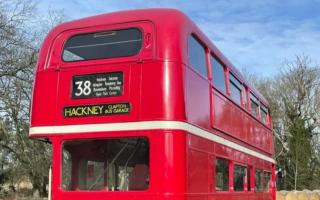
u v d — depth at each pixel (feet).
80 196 22.18
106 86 22.36
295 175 142.92
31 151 80.12
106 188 22.17
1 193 99.25
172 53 21.80
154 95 21.45
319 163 147.95
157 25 22.45
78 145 22.88
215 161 26.13
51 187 22.74
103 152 22.45
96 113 22.25
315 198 96.37
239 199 31.86
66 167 22.82
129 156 21.85
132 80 21.93
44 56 24.09
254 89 40.73
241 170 33.30
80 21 24.41
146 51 22.11
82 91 22.74
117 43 22.95
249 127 36.83
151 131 21.20
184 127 21.35
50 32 24.66
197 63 24.41
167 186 20.74
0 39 76.28
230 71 31.55
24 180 103.65
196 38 24.70
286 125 154.40
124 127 21.63
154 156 21.02
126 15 23.52
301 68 156.97
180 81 21.61
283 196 95.55
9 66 76.89
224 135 28.58
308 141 146.72
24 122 78.28
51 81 23.45
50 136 22.88
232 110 31.17
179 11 23.43
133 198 21.27
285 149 150.20
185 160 21.21
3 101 76.43
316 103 154.81
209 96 25.89
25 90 78.13
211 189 25.04
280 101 156.97
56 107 23.02
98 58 23.02
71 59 23.65
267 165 45.39
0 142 82.33
